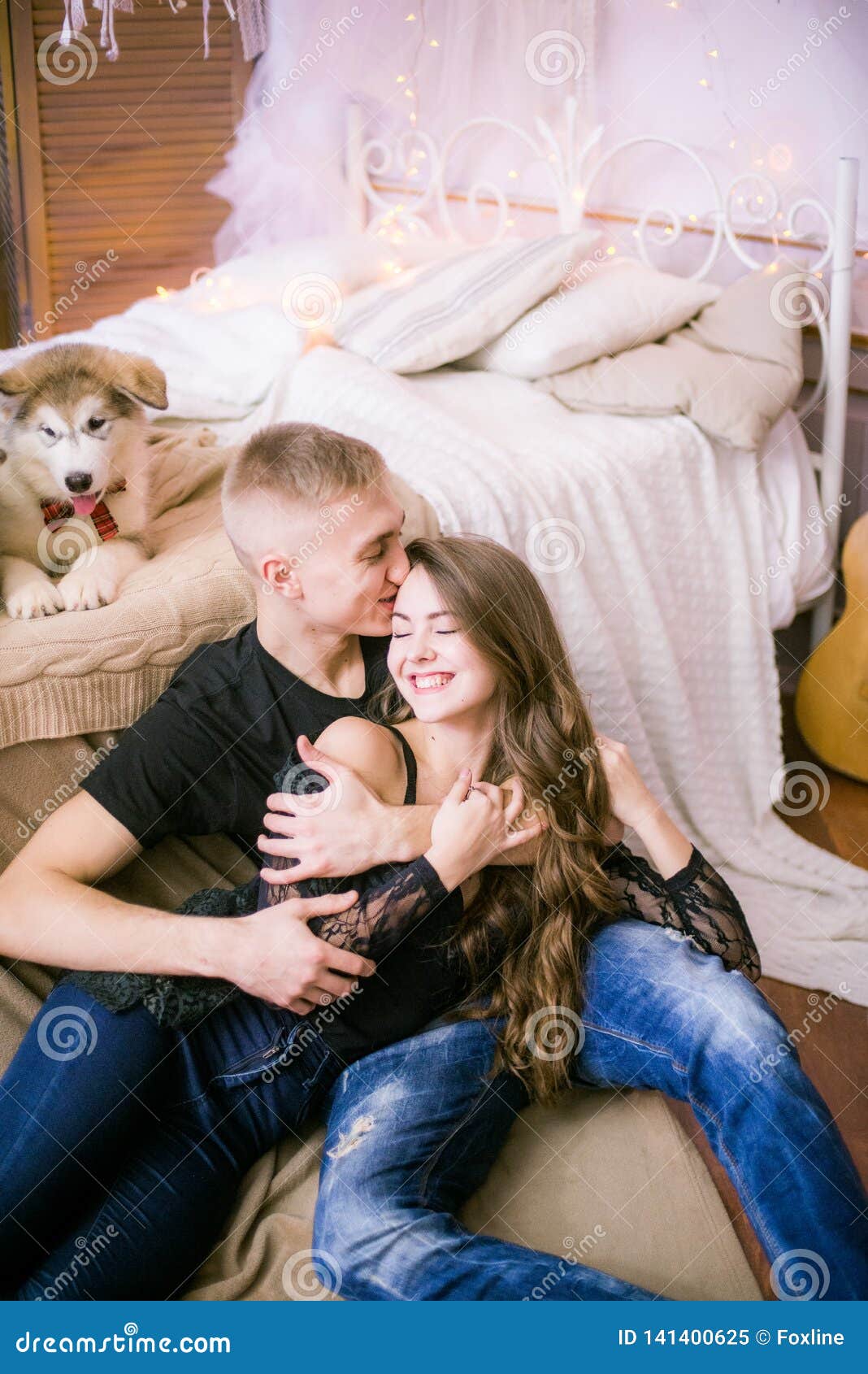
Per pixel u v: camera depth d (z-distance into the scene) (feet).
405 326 7.59
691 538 7.02
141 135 11.18
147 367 5.28
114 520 5.25
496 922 4.14
